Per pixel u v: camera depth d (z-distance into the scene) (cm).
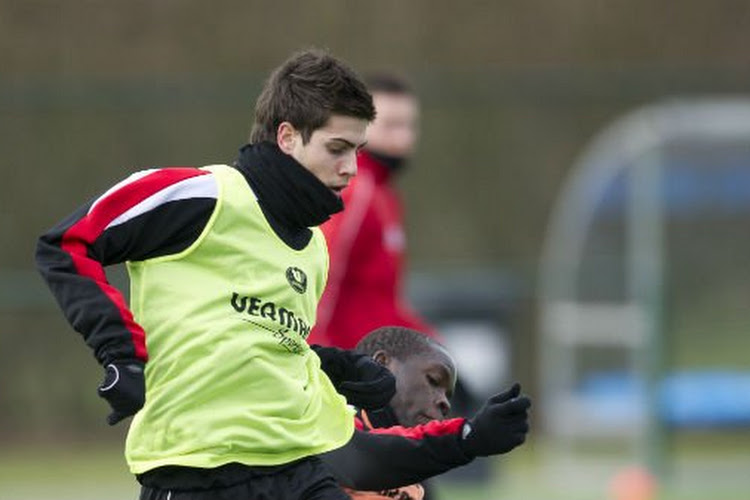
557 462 5228
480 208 6059
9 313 5772
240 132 5872
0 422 5781
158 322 1705
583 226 5369
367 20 6906
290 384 1736
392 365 1906
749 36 7044
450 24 6944
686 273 5225
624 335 5156
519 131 6059
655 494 4556
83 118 5872
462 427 1723
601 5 7019
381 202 2742
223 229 1716
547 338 5825
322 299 2666
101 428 5809
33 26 6706
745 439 5506
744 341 5200
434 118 6050
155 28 6788
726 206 5150
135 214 1678
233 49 6819
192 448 1691
